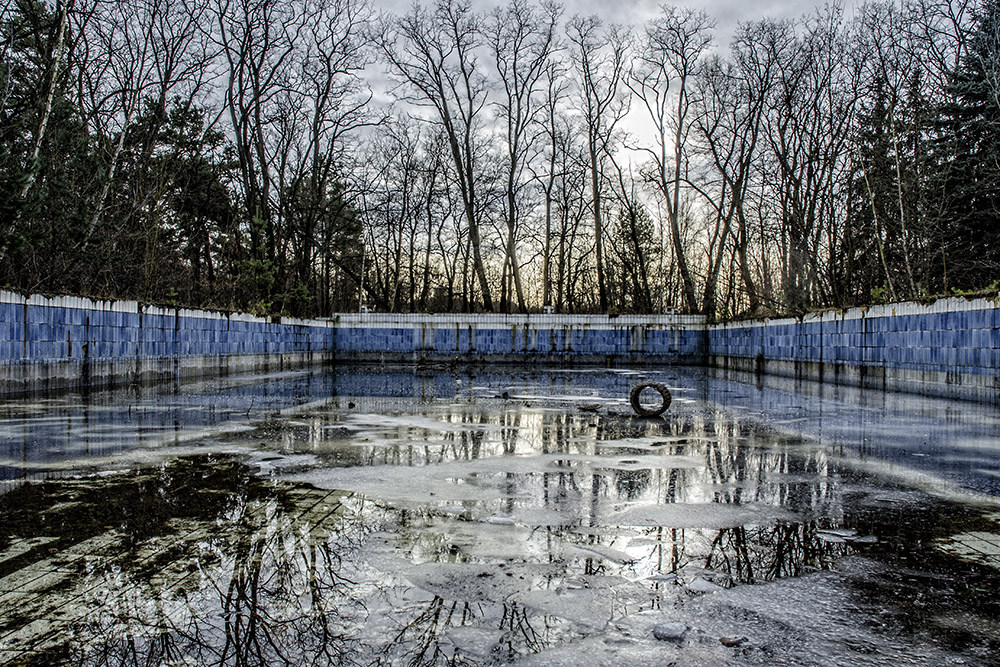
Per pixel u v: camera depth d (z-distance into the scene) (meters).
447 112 29.16
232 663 2.18
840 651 2.28
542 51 29.73
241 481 4.67
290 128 25.77
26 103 12.42
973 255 18.72
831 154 22.73
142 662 2.18
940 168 17.67
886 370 12.58
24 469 5.00
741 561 3.18
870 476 5.05
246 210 24.66
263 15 23.12
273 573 2.96
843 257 22.30
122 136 16.39
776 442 6.66
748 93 25.91
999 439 6.80
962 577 2.97
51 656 2.21
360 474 4.94
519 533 3.58
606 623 2.51
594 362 25.11
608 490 4.56
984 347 9.64
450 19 28.62
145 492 4.33
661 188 30.50
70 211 13.40
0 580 2.85
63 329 10.56
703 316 25.25
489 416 8.68
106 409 8.76
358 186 31.33
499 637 2.38
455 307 42.94
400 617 2.54
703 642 2.35
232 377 16.06
